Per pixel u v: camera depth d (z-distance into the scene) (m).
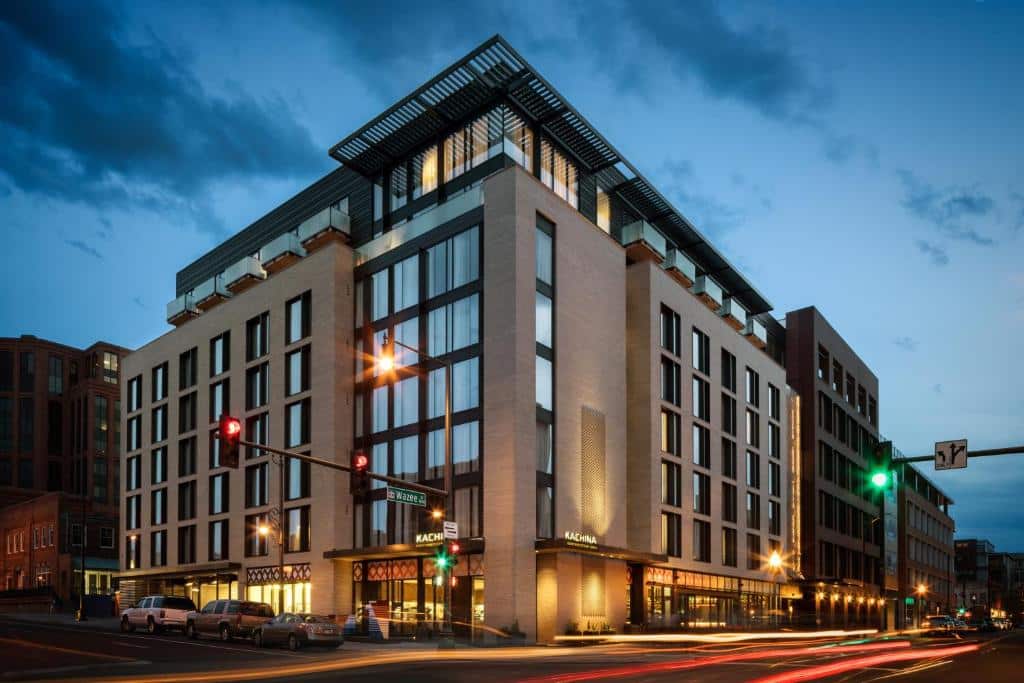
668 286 56.66
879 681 21.95
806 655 33.94
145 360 71.88
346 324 52.69
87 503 98.06
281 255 59.59
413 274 49.72
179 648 33.81
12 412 126.19
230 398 60.25
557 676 22.50
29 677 22.64
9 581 98.12
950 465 21.62
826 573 83.25
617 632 46.09
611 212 58.66
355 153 54.47
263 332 58.28
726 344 65.31
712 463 60.47
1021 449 20.81
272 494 54.78
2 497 118.25
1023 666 28.47
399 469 48.09
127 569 70.12
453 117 50.78
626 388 53.56
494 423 42.81
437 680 21.30
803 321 85.19
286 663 27.27
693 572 56.59
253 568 55.38
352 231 56.97
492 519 41.97
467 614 42.53
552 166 52.56
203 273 74.69
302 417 53.44
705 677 22.48
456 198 47.72
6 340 128.12
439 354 47.00
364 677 22.08
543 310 45.59
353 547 49.94
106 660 28.50
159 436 68.88
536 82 48.22
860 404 101.75
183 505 64.44
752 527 67.62
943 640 59.62
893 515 109.00
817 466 82.31
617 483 49.91
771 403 74.88
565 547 40.78
